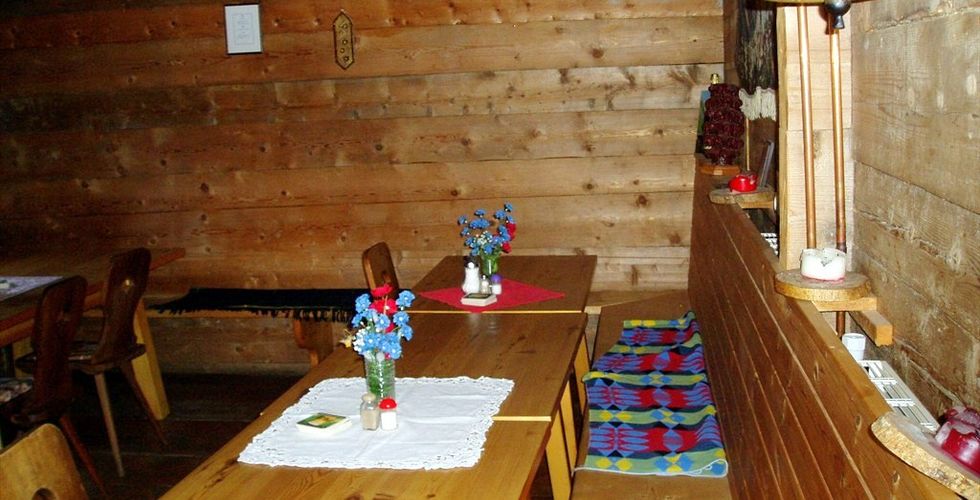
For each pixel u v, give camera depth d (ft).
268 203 15.20
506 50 14.12
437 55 14.25
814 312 5.23
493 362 8.01
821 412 4.65
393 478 5.76
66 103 15.37
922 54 4.82
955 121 4.32
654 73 13.96
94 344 12.43
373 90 14.61
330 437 6.41
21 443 4.83
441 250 14.87
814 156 6.40
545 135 14.34
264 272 15.43
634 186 14.26
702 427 8.80
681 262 14.38
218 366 15.81
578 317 9.47
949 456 3.24
